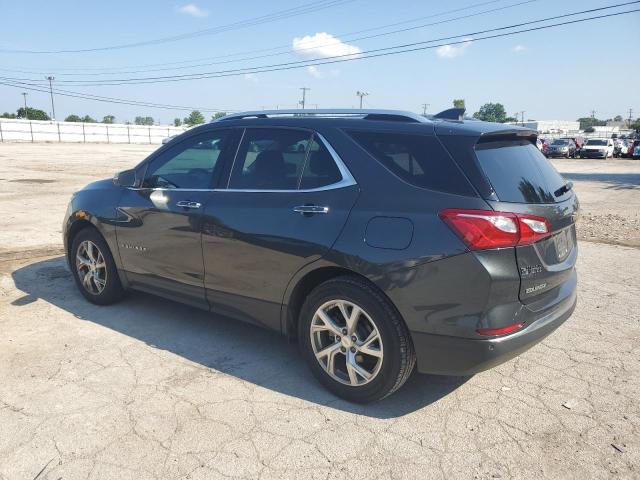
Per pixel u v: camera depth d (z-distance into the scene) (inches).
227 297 153.6
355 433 119.3
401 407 130.8
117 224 180.9
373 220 122.2
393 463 109.0
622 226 388.2
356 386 129.5
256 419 124.5
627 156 1663.4
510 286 113.0
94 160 1150.3
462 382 143.6
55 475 104.3
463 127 124.5
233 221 146.2
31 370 146.7
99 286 195.8
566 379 145.1
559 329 179.9
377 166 127.1
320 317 133.3
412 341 120.6
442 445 115.2
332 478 104.3
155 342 167.3
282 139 146.3
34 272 242.7
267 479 103.7
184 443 114.8
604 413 128.2
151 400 132.1
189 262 160.6
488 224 110.7
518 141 137.7
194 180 163.0
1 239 312.7
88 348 161.9
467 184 115.5
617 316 191.9
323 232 128.6
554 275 124.9
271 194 142.4
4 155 1250.6
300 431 119.8
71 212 198.4
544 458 111.0
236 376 145.8
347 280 126.3
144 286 180.9
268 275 140.7
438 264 113.8
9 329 175.6
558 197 131.8
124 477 104.0
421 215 116.9
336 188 131.0
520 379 145.1
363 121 135.6
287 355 159.9
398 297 118.0
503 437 118.3
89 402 130.6
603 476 105.4
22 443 114.0
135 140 3171.8
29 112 4097.0
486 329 112.3
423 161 122.0
